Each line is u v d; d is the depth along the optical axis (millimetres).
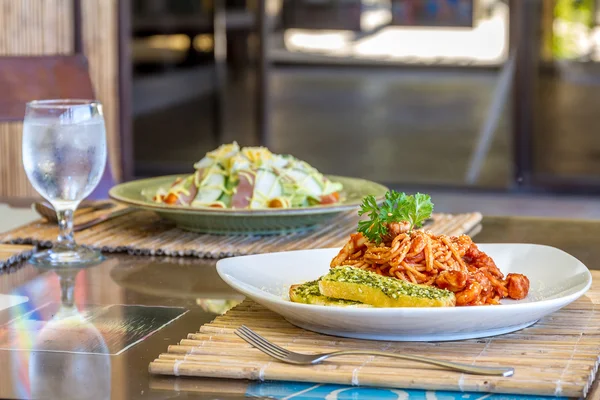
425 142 5781
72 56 2188
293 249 1361
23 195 3988
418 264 979
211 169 1479
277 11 5707
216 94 5809
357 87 5766
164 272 1258
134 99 5809
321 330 944
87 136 1285
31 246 1367
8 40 4117
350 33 5680
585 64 5359
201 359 860
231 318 1001
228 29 5738
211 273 1251
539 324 969
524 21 5422
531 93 5484
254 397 794
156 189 1638
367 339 923
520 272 1135
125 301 1107
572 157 5488
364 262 1010
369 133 5840
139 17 5695
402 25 5617
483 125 5645
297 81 5770
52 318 1033
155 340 953
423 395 794
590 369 825
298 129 5840
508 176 5648
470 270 1024
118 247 1376
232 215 1374
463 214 1637
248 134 5820
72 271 1261
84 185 1314
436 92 5676
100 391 806
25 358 894
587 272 1037
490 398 787
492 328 917
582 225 1585
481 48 5539
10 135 3912
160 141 5871
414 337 912
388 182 5875
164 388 814
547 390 780
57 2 4539
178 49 5766
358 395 797
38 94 2121
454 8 5535
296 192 1465
